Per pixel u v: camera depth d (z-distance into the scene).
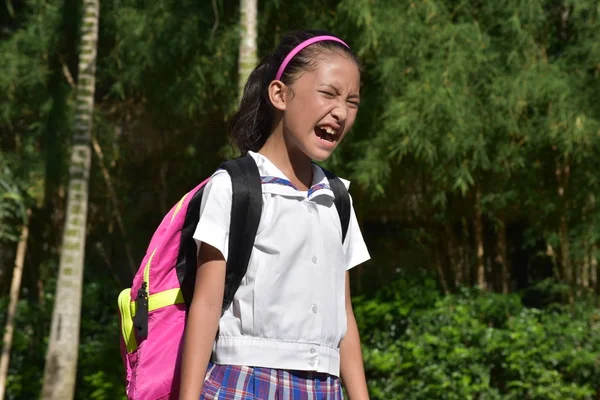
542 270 22.42
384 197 21.72
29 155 21.55
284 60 5.51
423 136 17.44
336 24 19.12
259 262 5.25
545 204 19.52
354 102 5.49
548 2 19.53
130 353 5.62
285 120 5.49
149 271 5.55
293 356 5.21
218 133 21.92
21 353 22.30
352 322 6.00
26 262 24.56
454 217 21.78
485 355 19.64
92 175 22.67
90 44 18.98
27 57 21.48
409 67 18.33
